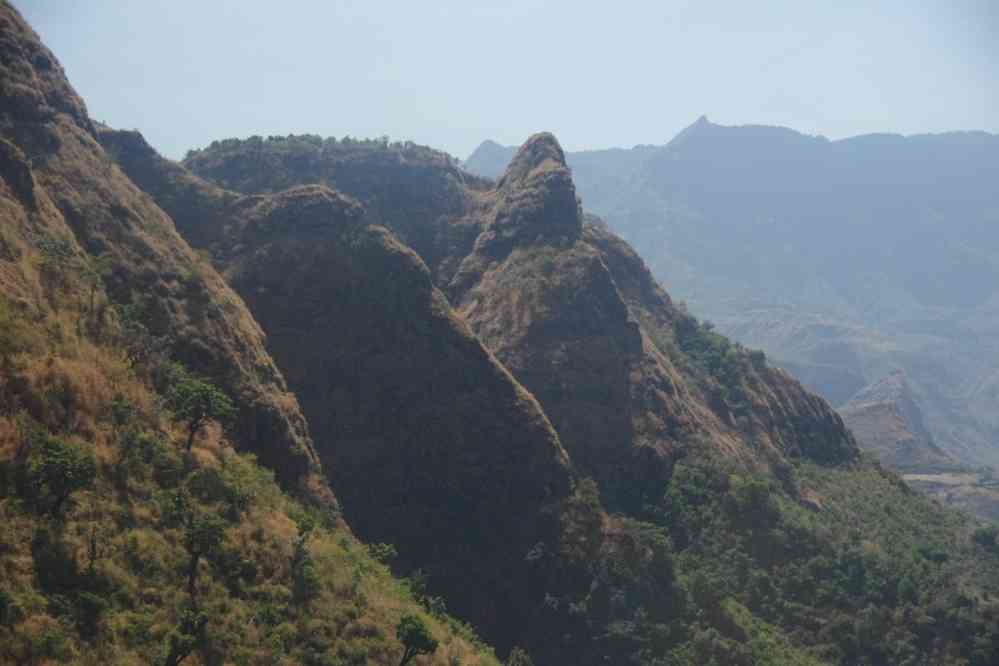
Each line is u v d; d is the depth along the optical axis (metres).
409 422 91.06
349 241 102.81
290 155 154.75
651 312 141.50
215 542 53.28
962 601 89.25
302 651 53.22
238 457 65.88
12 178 65.44
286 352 93.81
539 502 88.88
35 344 52.41
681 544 95.44
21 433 47.47
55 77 87.94
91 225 75.38
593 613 82.12
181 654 45.84
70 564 45.75
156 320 71.88
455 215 149.25
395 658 56.81
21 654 40.19
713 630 81.94
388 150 159.62
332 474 85.88
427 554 84.31
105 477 51.78
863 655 85.69
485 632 80.75
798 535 98.19
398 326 96.44
